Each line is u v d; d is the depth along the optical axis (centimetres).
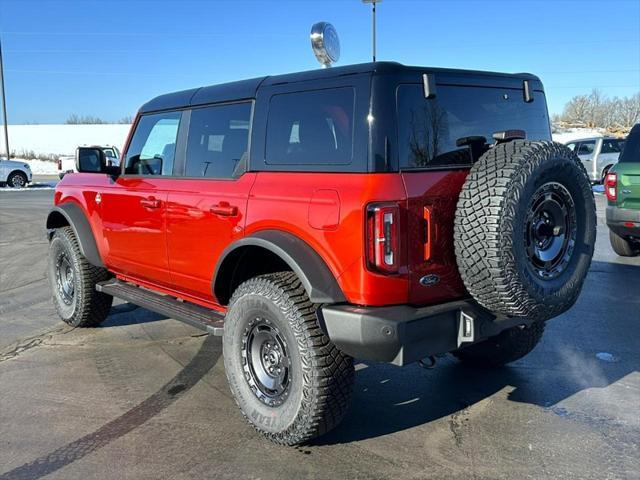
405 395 422
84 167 512
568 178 327
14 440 360
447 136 345
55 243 586
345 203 311
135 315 638
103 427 377
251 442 355
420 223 316
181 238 430
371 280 305
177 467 328
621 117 6794
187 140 439
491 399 412
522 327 425
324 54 471
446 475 315
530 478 310
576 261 340
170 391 433
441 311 317
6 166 2680
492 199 303
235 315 362
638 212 815
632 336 542
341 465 327
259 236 349
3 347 536
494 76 381
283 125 361
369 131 313
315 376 322
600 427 367
